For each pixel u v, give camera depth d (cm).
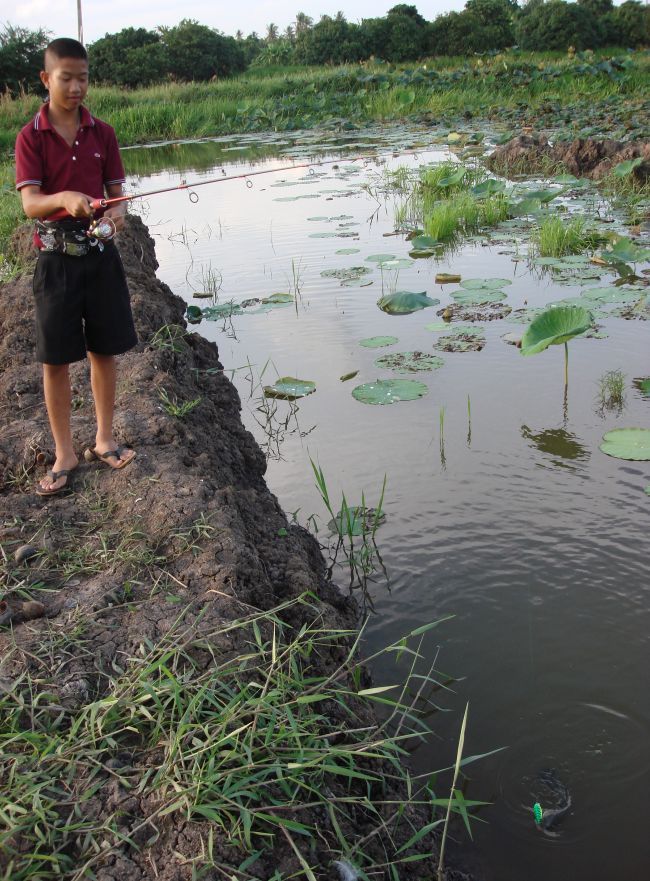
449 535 438
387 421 571
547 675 341
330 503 479
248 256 1042
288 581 347
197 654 273
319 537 448
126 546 335
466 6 4606
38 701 256
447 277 873
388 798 274
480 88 2831
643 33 4869
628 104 2231
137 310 615
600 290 793
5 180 1441
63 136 339
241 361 698
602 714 321
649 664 343
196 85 3309
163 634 283
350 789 264
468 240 1057
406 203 1299
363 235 1116
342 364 677
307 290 877
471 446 528
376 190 1463
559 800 287
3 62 2898
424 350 688
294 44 4822
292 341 736
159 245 1143
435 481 490
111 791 227
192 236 1187
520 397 591
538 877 261
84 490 377
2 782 229
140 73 3738
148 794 226
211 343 686
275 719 249
